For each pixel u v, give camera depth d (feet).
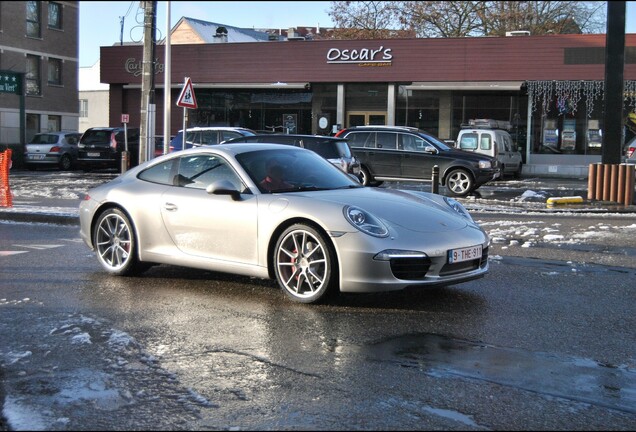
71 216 36.24
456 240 18.16
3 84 92.73
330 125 97.40
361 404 11.62
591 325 16.72
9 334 15.72
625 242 30.17
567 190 61.72
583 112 87.35
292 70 96.48
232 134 59.16
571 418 11.14
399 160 57.26
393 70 92.38
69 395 12.04
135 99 105.70
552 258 26.18
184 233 20.74
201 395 12.05
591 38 85.30
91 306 18.44
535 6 107.76
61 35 113.50
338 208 17.90
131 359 13.98
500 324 16.72
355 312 17.74
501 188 64.85
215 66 99.96
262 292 20.08
